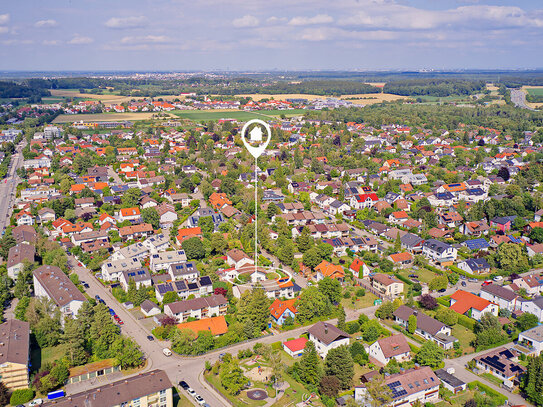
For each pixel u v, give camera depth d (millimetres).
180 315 121312
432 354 103375
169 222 191250
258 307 119375
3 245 159500
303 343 110312
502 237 171125
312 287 127750
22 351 99250
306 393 96000
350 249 168125
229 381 95188
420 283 143875
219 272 147125
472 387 97312
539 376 92875
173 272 141625
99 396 85312
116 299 134375
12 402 92188
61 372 96688
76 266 156500
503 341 113562
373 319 120375
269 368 104062
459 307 127438
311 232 179125
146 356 108062
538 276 141875
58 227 177875
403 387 92250
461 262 155750
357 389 92875
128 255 154375
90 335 110125
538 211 194625
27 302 125250
